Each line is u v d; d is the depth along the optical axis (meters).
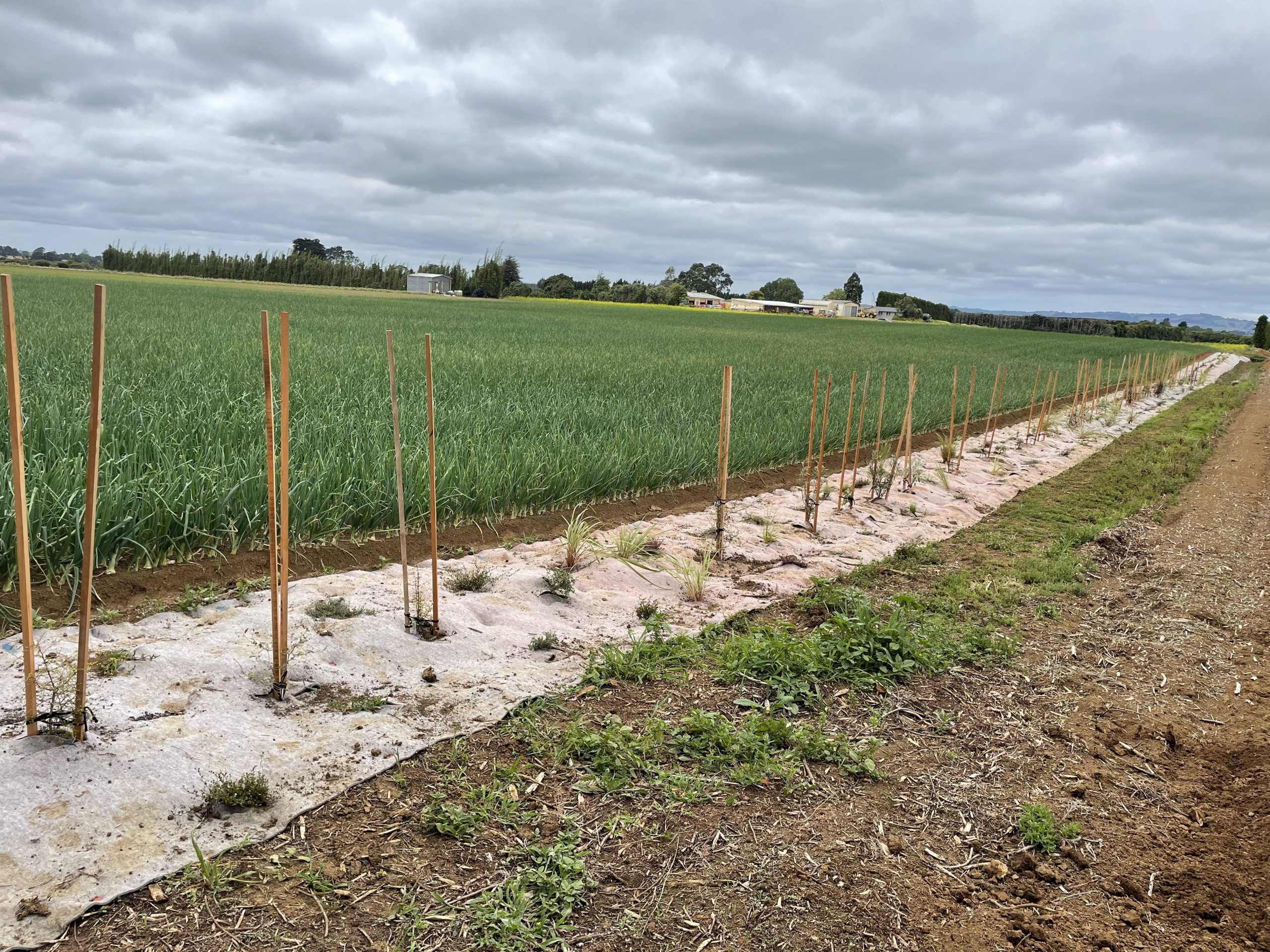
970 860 3.24
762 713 4.32
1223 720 4.60
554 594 5.64
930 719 4.42
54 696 3.34
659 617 5.40
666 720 4.16
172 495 5.49
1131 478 12.37
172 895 2.69
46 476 5.32
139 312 25.84
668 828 3.27
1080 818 3.57
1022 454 14.30
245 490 5.86
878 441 10.20
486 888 2.85
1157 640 5.75
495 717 4.00
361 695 4.04
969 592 6.46
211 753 3.35
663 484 9.16
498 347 22.16
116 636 4.28
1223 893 3.13
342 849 3.00
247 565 5.59
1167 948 2.83
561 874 2.93
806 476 8.08
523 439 8.83
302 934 2.58
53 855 2.72
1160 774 4.02
